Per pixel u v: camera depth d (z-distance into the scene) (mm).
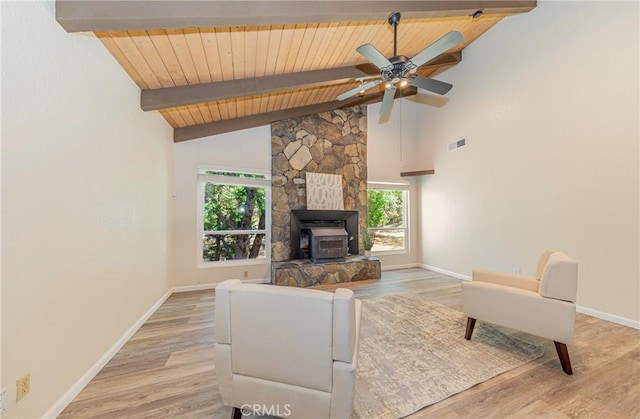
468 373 1954
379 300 3629
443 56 4629
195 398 1706
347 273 4613
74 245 1708
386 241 5863
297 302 1292
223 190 4547
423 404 1638
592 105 3029
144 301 2926
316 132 5082
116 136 2270
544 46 3500
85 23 1575
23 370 1316
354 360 1321
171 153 3984
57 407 1538
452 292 4012
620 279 2812
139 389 1787
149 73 2547
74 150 1707
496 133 4199
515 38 3869
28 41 1345
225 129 4305
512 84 3928
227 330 1398
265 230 4793
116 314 2273
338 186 5160
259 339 1353
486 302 2338
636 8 2678
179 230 4148
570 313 1922
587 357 2160
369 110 5656
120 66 2342
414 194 6012
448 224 5172
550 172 3453
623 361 2102
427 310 3252
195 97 2924
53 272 1521
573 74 3201
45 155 1458
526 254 3762
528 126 3721
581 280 3133
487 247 4367
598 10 2961
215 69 2738
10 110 1241
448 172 5164
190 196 4219
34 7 1384
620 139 2811
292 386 1344
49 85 1488
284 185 4773
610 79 2875
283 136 4801
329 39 2795
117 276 2285
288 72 3240
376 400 1669
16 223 1276
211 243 4453
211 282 4344
